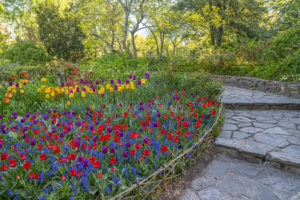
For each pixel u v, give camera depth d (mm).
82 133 2721
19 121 3072
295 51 6562
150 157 2244
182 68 8867
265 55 7414
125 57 11523
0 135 2672
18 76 6285
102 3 13445
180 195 2045
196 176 2371
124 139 2502
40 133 2777
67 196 1659
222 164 2617
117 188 1842
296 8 7430
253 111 4609
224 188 2141
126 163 2217
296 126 3559
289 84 5566
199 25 13930
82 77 5980
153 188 1970
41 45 19656
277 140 2975
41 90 4512
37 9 17969
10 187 1738
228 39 12977
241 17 13492
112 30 14508
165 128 2953
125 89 4602
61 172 1885
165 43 22062
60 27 18500
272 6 9867
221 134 3260
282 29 8523
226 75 8281
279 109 4707
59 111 3732
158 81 5551
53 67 6699
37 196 1668
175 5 14625
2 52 12242
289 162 2334
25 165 1682
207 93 4648
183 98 4340
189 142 2635
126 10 13852
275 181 2227
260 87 6570
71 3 17688
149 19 15078
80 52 19328
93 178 1882
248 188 2127
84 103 3898
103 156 2252
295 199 1933
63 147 2305
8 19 16828
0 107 3809
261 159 2582
